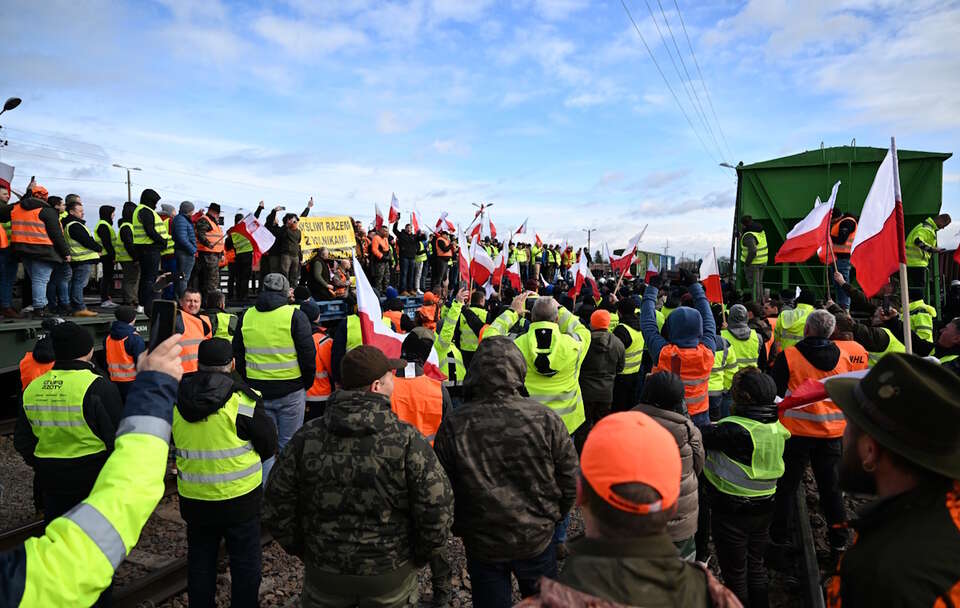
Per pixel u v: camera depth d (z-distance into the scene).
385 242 14.40
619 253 10.91
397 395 3.98
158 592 4.02
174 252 9.33
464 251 8.12
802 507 5.05
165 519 5.21
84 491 3.60
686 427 3.15
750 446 3.32
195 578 3.33
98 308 9.30
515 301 5.91
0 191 7.27
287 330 4.91
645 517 1.27
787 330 6.88
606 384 6.46
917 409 1.42
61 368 3.55
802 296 8.52
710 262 7.00
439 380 4.23
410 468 2.43
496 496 2.71
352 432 2.41
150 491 1.30
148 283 8.59
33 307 7.47
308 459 2.45
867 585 1.37
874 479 1.56
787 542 4.47
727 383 6.72
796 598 4.05
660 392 3.21
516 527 2.72
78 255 7.91
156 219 8.59
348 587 2.45
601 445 1.33
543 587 1.24
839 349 4.26
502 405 2.80
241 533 3.36
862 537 1.50
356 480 2.39
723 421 3.51
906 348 3.21
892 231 3.84
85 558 1.18
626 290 12.26
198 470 3.22
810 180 11.04
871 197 4.03
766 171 11.38
